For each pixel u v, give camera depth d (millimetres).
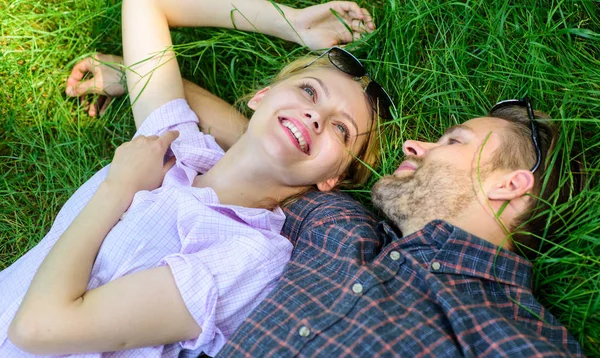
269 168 1770
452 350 1330
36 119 2176
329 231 1674
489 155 1566
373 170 1837
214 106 2098
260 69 2236
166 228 1618
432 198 1574
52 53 2234
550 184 1593
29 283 1620
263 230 1687
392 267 1511
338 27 2084
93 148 2146
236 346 1467
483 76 1974
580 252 1620
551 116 1870
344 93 1826
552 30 1879
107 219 1602
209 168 1894
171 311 1460
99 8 2234
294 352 1405
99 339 1420
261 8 2084
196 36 2250
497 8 1965
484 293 1476
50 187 2123
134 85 1989
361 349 1360
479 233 1546
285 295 1522
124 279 1467
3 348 1534
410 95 2037
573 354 1403
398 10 2039
